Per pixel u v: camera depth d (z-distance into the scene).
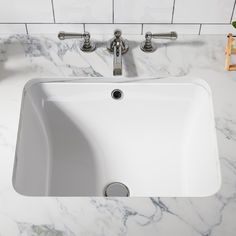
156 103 1.09
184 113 1.10
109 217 0.79
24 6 1.07
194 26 1.12
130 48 1.11
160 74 1.04
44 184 1.01
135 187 1.05
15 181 0.86
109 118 1.12
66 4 1.07
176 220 0.79
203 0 1.06
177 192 1.02
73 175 1.06
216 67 1.06
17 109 0.96
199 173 0.97
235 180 0.84
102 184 1.06
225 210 0.80
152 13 1.09
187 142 1.08
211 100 1.00
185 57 1.08
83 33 1.09
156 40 1.12
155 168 1.07
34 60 1.08
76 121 1.12
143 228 0.77
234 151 0.88
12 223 0.78
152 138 1.11
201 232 0.77
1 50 1.10
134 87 1.07
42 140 1.06
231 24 1.12
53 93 1.08
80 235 0.77
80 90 1.08
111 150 1.11
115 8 1.08
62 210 0.80
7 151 0.88
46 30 1.12
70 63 1.07
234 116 0.95
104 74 1.05
